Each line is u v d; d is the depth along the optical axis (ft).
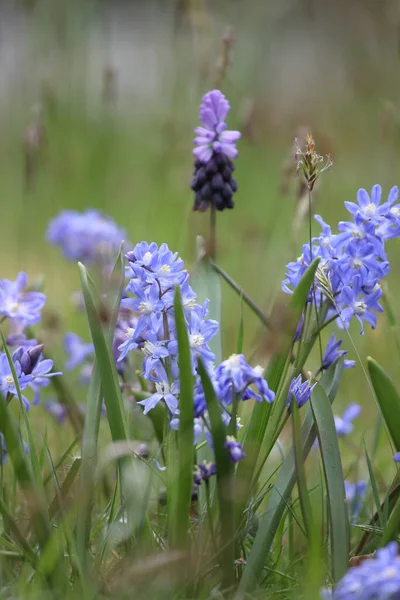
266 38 36.63
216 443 9.27
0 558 10.11
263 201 34.27
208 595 9.78
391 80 35.81
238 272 26.21
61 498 10.22
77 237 21.42
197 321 10.32
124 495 10.34
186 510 9.35
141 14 55.26
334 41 43.37
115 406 10.22
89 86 38.73
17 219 33.63
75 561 9.41
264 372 10.46
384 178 33.17
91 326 10.32
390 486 10.80
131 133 40.29
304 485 9.41
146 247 10.53
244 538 10.48
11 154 40.96
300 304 10.22
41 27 33.50
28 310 12.97
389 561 8.43
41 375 11.32
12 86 35.29
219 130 12.25
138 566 8.96
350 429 15.08
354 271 10.85
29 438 10.34
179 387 9.87
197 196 12.58
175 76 31.17
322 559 10.23
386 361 19.80
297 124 36.70
